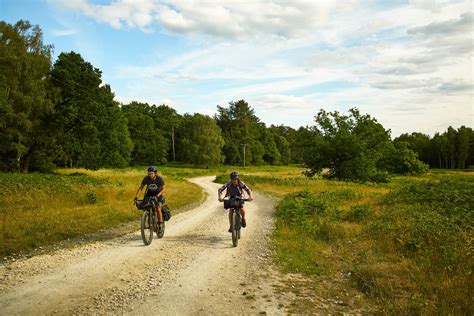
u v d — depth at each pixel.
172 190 24.48
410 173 59.75
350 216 12.51
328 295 5.49
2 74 32.78
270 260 7.42
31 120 35.81
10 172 34.66
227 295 5.37
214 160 85.56
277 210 15.45
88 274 6.19
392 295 5.26
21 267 6.55
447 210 12.09
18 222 10.04
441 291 5.24
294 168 100.31
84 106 40.12
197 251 8.02
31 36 35.56
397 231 9.11
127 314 4.59
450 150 105.38
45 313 4.57
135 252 7.78
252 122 123.44
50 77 37.53
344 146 38.72
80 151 44.41
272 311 4.82
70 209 13.21
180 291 5.47
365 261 7.29
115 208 13.98
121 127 73.94
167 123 107.81
